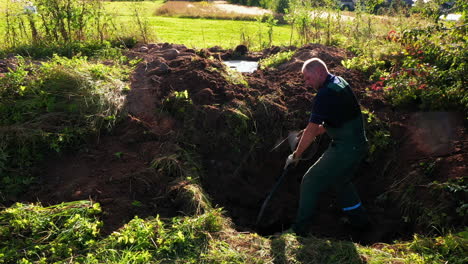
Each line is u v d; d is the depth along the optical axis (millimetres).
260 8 22641
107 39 8445
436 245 3814
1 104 5051
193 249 3768
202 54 6625
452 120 5207
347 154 4008
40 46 7754
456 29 5570
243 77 6023
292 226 4398
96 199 4230
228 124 5219
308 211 4277
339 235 4648
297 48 7945
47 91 5246
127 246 3740
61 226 3885
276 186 4473
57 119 4996
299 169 5250
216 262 3643
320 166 4125
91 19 8547
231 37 11758
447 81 5676
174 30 12898
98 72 5598
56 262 3551
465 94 5203
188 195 4309
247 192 5102
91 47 7762
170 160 4723
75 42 7895
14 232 3771
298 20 9125
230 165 5148
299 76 6160
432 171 4648
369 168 5105
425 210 4324
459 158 4641
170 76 5855
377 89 5746
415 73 5586
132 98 5461
